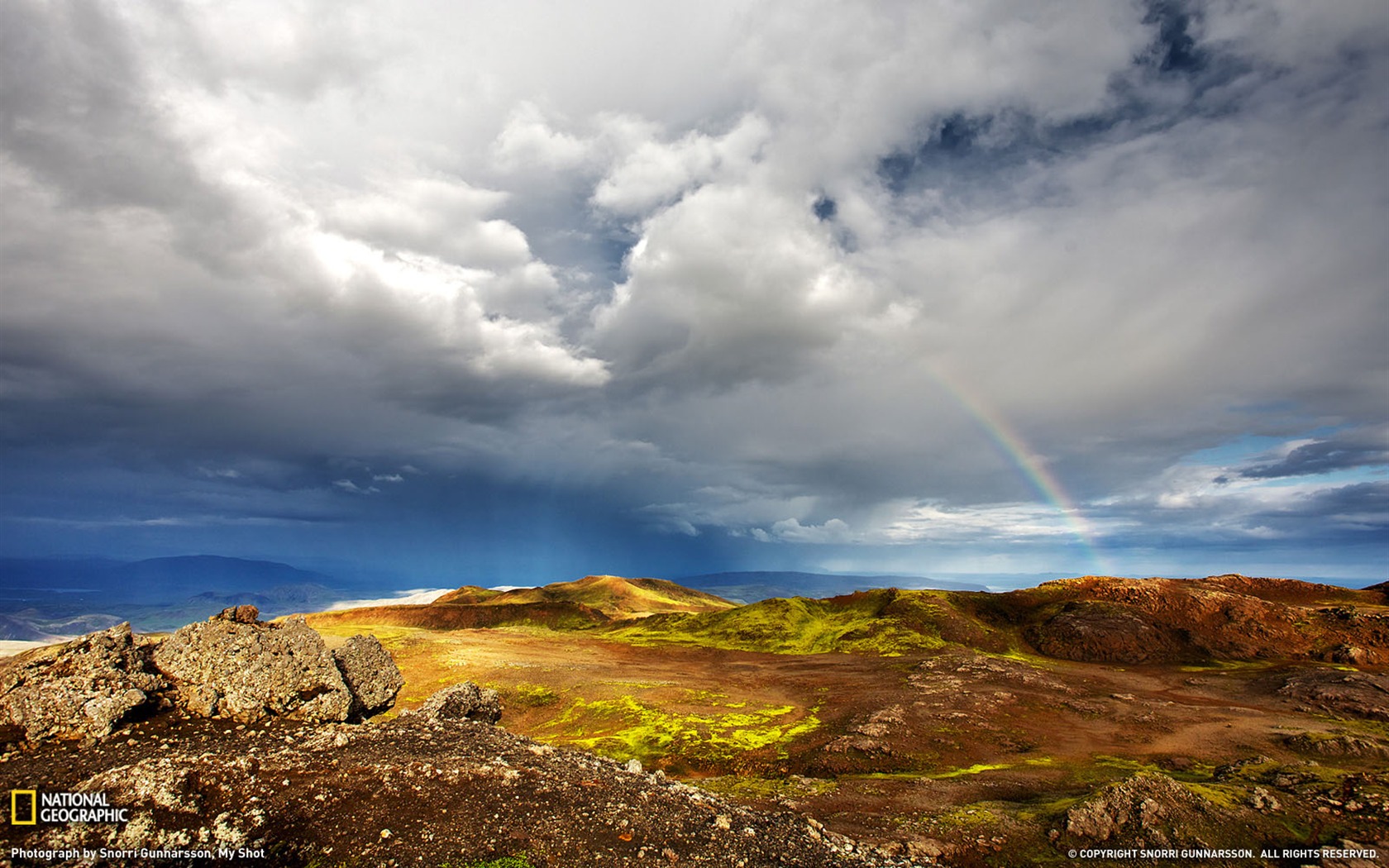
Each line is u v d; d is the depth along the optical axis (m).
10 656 22.86
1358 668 89.19
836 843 23.91
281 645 25.52
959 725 59.47
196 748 20.42
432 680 88.56
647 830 20.25
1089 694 76.12
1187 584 129.50
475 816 18.53
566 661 106.56
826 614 152.38
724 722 66.12
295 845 16.19
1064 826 31.30
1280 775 39.34
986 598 142.12
